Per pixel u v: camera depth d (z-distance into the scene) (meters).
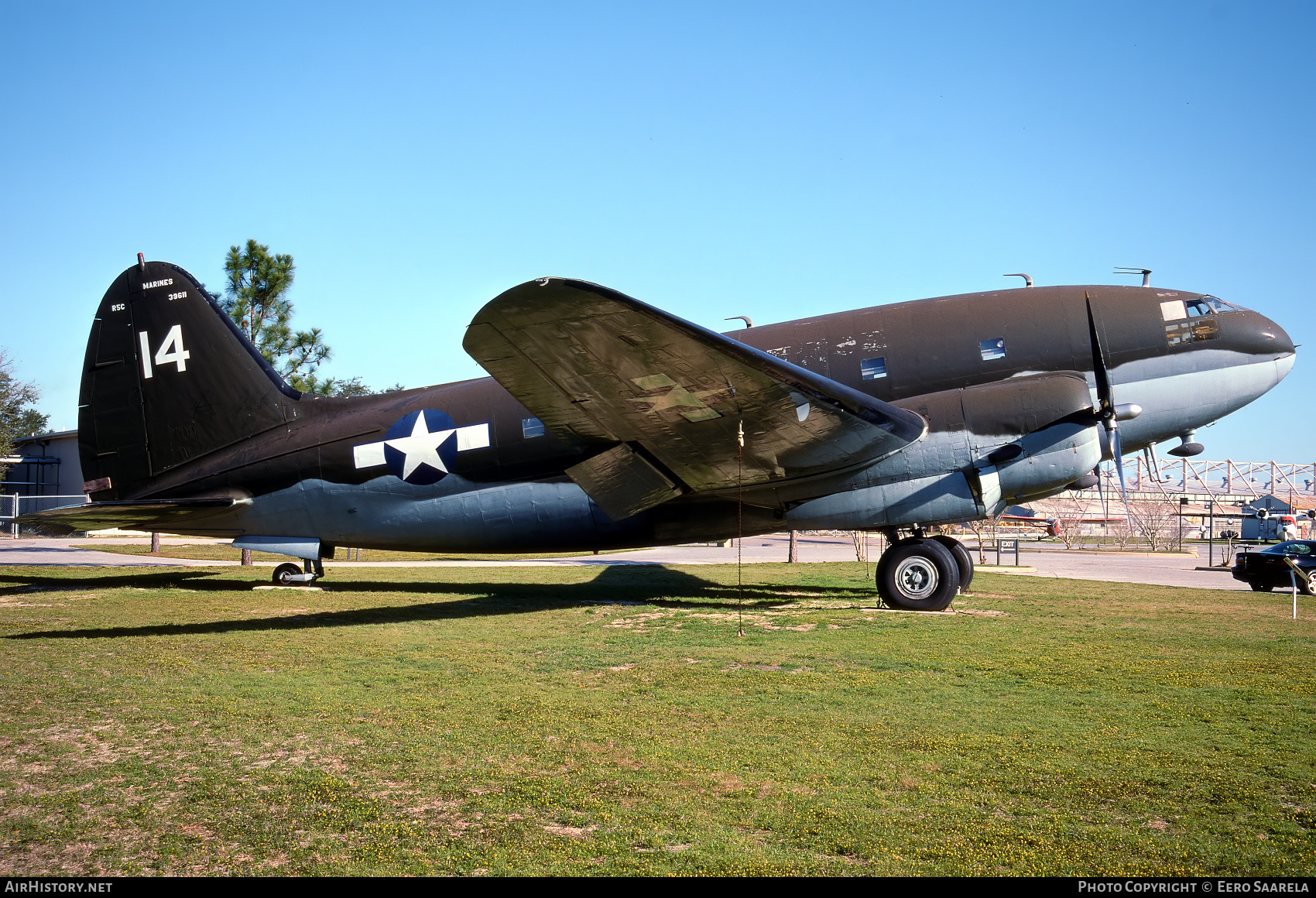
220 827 4.09
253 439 14.88
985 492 11.41
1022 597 13.94
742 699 6.55
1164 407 11.89
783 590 15.51
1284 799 4.26
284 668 7.98
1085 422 11.22
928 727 5.66
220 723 5.97
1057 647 8.70
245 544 14.85
